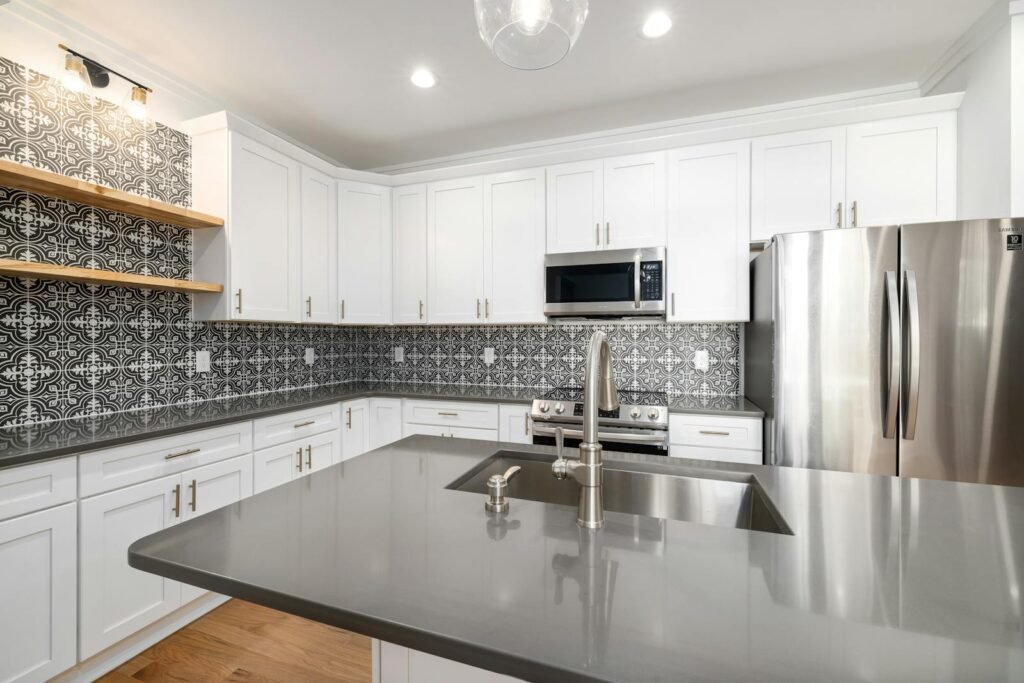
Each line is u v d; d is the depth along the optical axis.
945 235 1.92
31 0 1.91
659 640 0.51
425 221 3.38
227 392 2.82
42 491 1.58
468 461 1.29
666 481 1.23
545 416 2.75
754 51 2.29
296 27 2.11
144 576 1.88
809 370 2.10
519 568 0.68
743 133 2.62
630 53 2.30
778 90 2.65
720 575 0.66
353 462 1.28
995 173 2.06
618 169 2.89
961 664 0.47
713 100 2.76
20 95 1.90
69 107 2.06
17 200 1.89
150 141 2.37
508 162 3.09
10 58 1.87
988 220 1.88
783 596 0.60
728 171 2.67
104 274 1.93
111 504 1.77
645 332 3.18
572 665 0.47
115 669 1.79
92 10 1.98
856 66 2.43
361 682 1.72
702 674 0.46
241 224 2.53
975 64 2.18
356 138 3.27
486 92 2.66
